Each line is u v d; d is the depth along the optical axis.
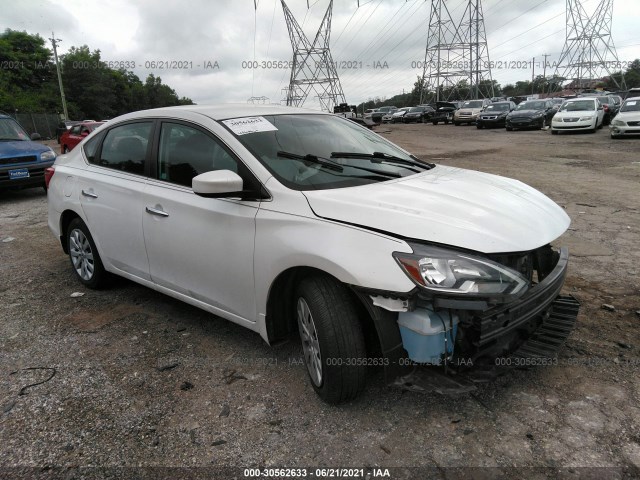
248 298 3.02
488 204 2.79
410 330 2.36
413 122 39.81
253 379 3.05
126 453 2.46
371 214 2.54
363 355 2.54
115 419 2.72
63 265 5.43
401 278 2.29
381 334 2.38
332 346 2.53
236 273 3.02
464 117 30.98
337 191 2.83
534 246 2.54
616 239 5.45
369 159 3.45
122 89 68.81
